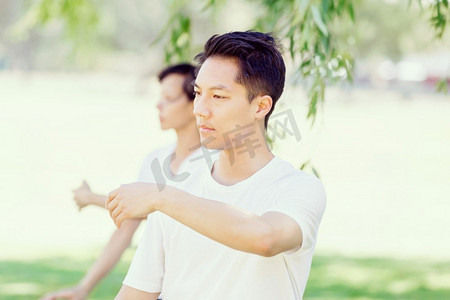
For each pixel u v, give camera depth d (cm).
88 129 3584
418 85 7425
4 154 2562
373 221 1544
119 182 2048
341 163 2617
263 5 633
